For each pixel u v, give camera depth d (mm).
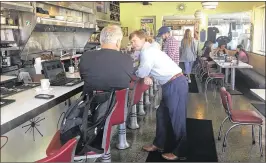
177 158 2682
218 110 4223
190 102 4484
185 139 2730
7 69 2572
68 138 1698
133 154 2859
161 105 2863
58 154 1074
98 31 5320
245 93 3650
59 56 3945
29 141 1870
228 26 4641
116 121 2146
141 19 6043
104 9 6027
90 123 1733
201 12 5125
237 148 2930
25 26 2984
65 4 3951
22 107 1744
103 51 2105
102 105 1771
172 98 2613
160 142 2879
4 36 2795
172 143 2842
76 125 1705
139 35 2658
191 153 2807
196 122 3744
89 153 1755
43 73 2584
